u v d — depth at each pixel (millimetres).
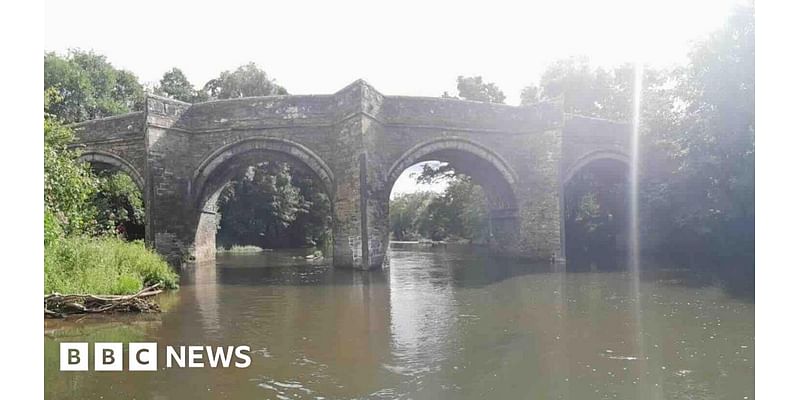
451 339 8375
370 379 6418
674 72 21062
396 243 49344
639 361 7191
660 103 23453
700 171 19672
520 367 6930
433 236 51531
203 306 11273
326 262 23203
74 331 8820
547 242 20703
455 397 5844
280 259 25469
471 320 9797
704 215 20922
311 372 6688
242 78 40219
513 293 13000
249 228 37906
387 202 19406
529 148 21359
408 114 19984
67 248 11492
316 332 8836
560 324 9438
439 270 18688
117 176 25375
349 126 18406
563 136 22531
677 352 7633
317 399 5738
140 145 20266
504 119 21391
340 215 18859
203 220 21156
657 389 6121
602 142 23406
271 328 9133
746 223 19953
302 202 41719
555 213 20484
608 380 6422
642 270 17781
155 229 18391
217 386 6145
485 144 21031
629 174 25172
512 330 8992
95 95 34906
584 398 5844
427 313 10469
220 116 19766
